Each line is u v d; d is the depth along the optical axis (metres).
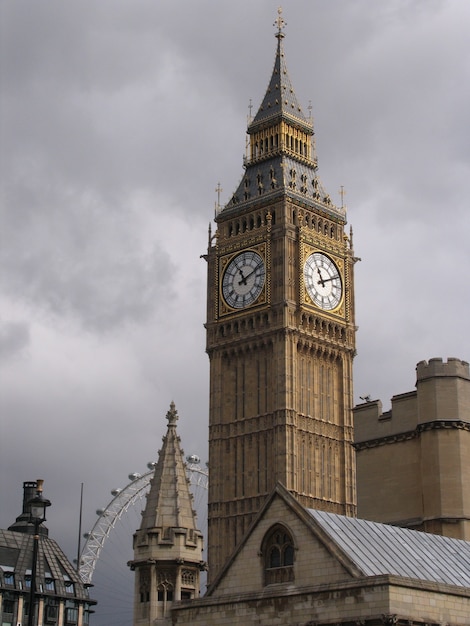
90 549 163.00
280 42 172.25
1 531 157.12
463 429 96.50
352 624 59.56
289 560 64.69
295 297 153.38
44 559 158.50
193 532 69.81
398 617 58.28
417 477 97.75
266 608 63.56
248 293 156.12
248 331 155.00
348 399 156.50
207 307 160.75
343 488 152.50
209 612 66.06
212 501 152.12
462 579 66.81
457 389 96.88
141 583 68.81
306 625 61.34
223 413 155.12
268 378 152.00
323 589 61.25
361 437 102.31
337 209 162.62
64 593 157.75
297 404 150.00
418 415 98.00
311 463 149.75
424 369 98.44
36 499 61.78
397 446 99.81
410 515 97.25
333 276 159.00
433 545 70.38
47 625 155.12
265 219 157.62
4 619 150.38
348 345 158.50
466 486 95.12
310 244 156.75
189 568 69.25
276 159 163.00
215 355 158.00
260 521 66.25
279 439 147.50
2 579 151.62
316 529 63.50
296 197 157.88
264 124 165.62
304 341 153.25
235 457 152.38
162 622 67.75
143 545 69.19
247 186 163.38
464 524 93.94
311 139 168.00
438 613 60.66
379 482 100.06
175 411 73.19
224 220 162.12
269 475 148.00
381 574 60.38
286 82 169.00
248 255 157.62
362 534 66.69
